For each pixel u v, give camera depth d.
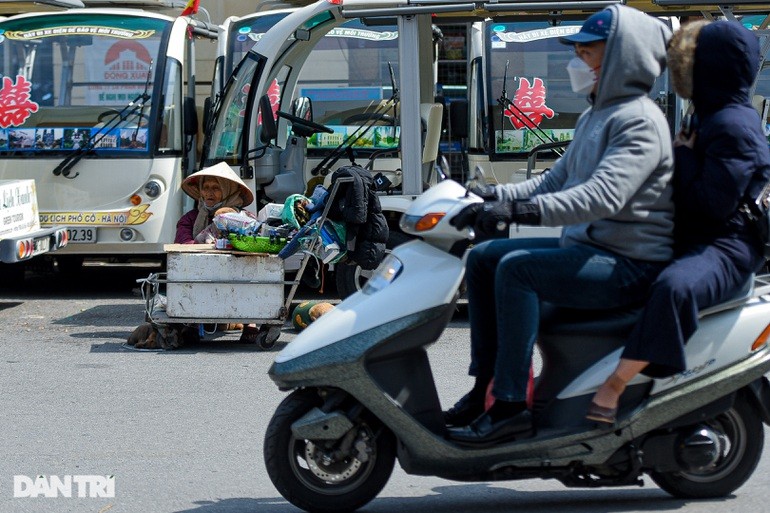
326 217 17.75
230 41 26.92
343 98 24.91
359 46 24.92
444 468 9.07
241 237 17.47
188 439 12.38
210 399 14.33
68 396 14.55
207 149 23.34
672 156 8.73
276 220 18.22
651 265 8.83
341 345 8.91
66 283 26.55
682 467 9.25
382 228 18.52
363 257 18.44
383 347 8.91
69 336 19.16
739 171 8.70
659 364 8.64
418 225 8.95
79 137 24.05
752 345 9.12
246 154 22.84
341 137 24.70
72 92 24.33
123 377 15.74
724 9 21.09
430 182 21.84
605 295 8.76
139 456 11.71
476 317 9.22
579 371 9.06
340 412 9.02
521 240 9.22
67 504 10.12
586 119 8.97
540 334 9.12
